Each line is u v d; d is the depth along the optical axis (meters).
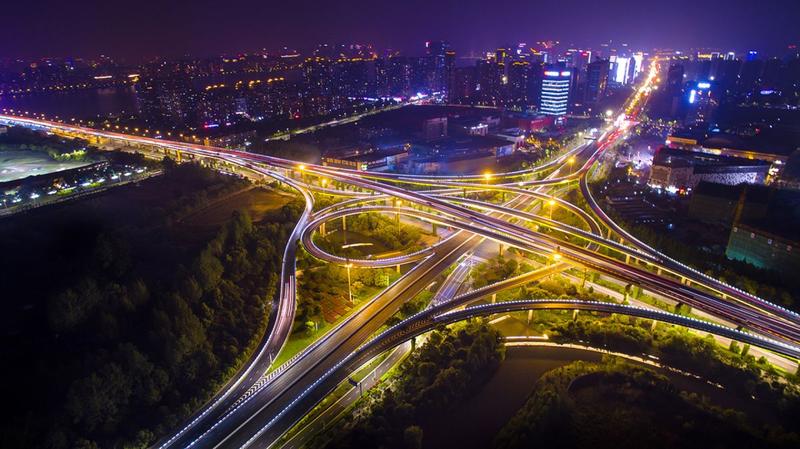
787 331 199.00
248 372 191.25
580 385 176.88
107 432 160.62
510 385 180.62
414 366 187.00
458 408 171.38
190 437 163.12
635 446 153.75
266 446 156.62
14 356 184.25
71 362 178.50
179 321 194.62
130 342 185.12
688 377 183.00
